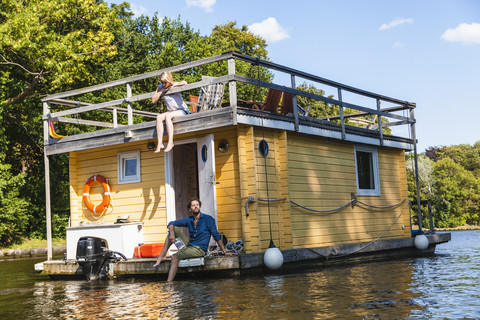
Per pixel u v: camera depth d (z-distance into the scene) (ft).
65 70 71.82
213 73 108.99
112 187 35.27
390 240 39.45
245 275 28.04
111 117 89.51
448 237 45.03
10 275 38.11
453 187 178.81
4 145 75.36
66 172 87.56
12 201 75.00
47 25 73.46
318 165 35.63
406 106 44.55
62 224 87.81
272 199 30.94
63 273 33.12
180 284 25.80
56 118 38.34
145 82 103.76
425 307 17.39
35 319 18.54
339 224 36.76
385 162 42.73
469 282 23.39
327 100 35.81
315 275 27.71
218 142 30.99
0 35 65.92
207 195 29.99
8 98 76.28
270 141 31.58
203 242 27.68
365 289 21.89
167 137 32.65
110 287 26.53
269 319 16.21
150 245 31.42
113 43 102.99
